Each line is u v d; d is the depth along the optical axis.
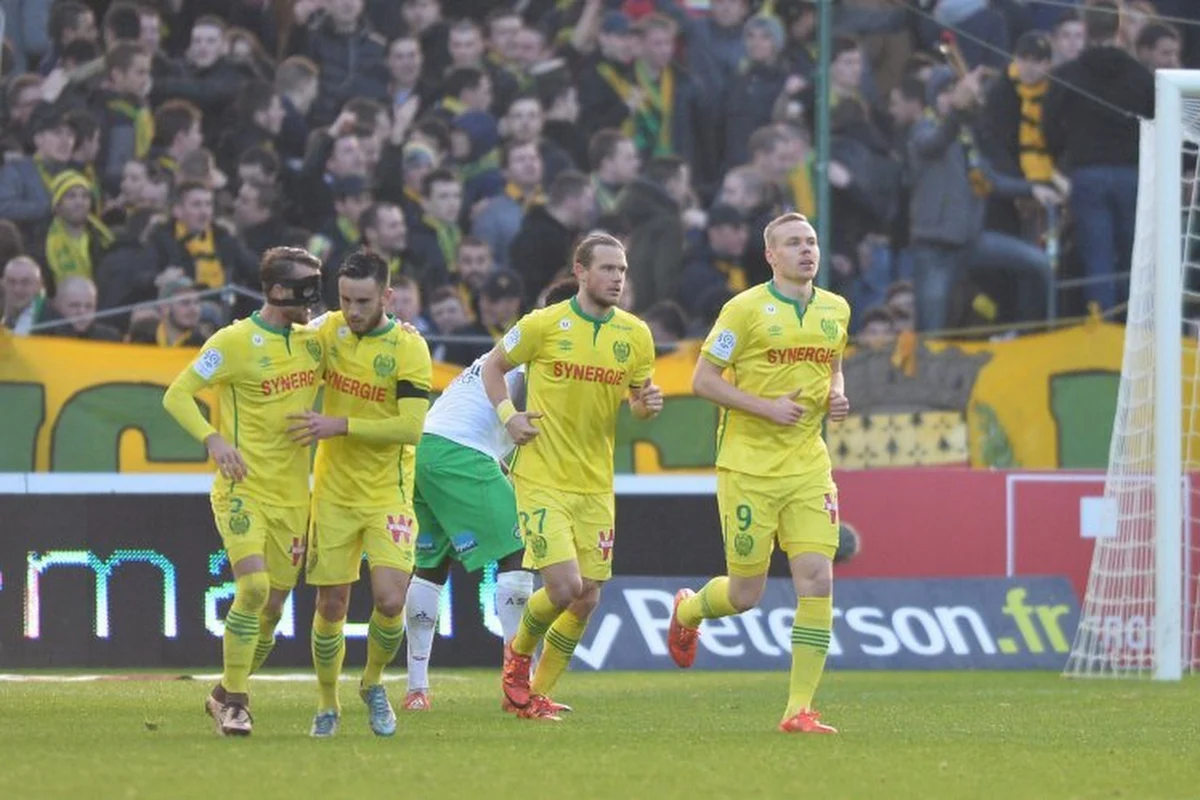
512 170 61.12
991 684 38.12
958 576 45.22
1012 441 57.56
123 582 40.59
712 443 54.44
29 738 22.94
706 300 61.12
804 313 25.30
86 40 58.50
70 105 57.94
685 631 29.31
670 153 63.09
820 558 25.00
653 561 42.59
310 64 60.62
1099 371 58.03
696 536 42.62
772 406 24.67
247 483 23.12
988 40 62.94
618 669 41.78
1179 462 39.78
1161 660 39.84
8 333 51.44
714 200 62.25
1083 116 62.19
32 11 58.25
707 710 29.72
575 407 26.97
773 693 34.47
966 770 19.52
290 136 60.00
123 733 23.88
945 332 57.97
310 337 23.58
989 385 57.72
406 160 60.50
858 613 43.81
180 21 59.59
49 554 40.50
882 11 63.38
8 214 56.28
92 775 18.14
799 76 63.62
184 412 22.73
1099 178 62.00
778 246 25.41
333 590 23.66
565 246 60.75
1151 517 42.28
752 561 25.48
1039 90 62.28
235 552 23.02
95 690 34.06
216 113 59.34
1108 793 17.48
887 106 62.94
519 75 62.06
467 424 31.14
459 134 61.09
